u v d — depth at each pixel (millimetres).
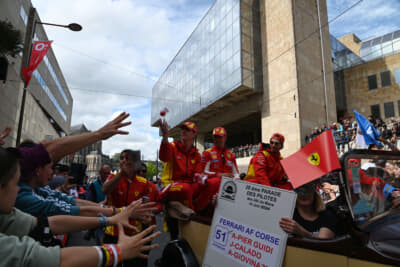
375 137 5176
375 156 2002
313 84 24250
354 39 40031
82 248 1113
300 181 1899
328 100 25438
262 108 25891
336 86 30500
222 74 27969
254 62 26047
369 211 1922
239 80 25016
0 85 16844
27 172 1709
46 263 993
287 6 24484
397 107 26953
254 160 3336
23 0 21000
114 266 1170
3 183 1085
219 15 29484
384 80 28250
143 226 3350
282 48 24438
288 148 22688
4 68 13203
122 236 1357
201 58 32938
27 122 24562
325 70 26062
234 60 26047
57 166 4535
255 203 2072
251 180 3279
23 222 1398
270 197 1987
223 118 31094
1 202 1088
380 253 1340
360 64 30094
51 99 36438
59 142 1771
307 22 25438
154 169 55500
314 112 23594
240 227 2113
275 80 24766
